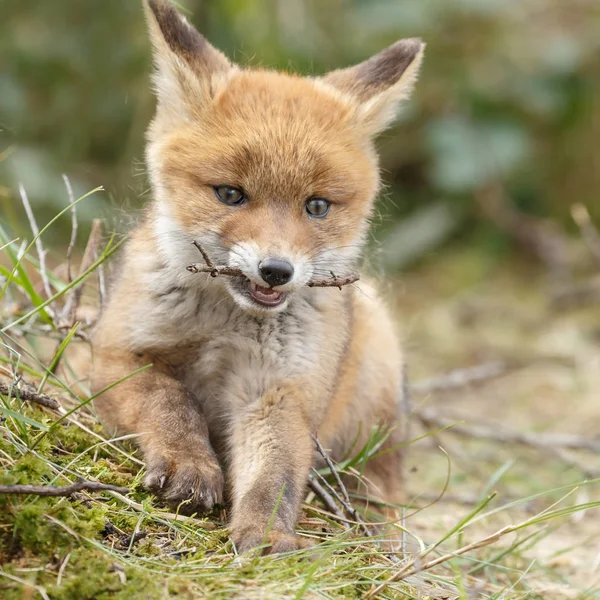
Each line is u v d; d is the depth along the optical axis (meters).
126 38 17.41
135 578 6.03
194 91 8.34
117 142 17.80
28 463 6.56
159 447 7.47
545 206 20.08
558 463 12.09
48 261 13.74
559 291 17.92
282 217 7.98
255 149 7.94
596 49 19.83
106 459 7.55
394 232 18.98
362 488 9.48
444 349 16.34
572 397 14.80
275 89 8.59
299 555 6.71
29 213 9.66
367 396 9.63
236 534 6.90
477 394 15.08
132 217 9.52
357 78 9.26
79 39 17.48
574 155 19.95
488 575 8.58
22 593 5.70
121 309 8.29
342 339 8.55
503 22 19.78
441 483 11.43
